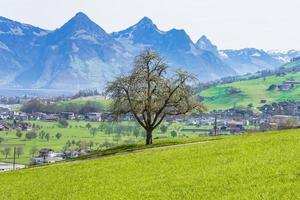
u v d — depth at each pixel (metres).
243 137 59.34
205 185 27.70
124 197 27.88
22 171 52.03
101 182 35.47
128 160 47.22
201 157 40.72
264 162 32.59
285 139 45.69
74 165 50.59
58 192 33.78
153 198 26.34
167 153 48.47
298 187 23.59
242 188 25.39
